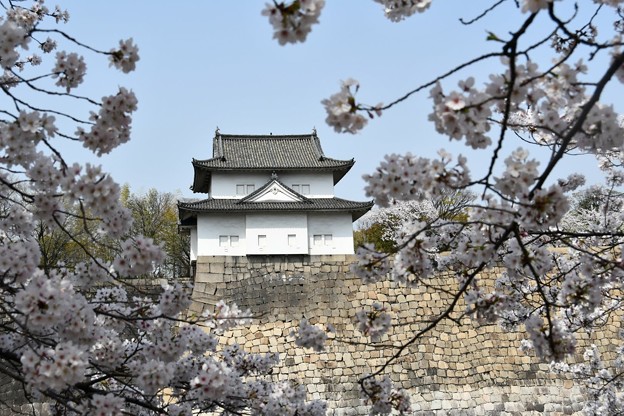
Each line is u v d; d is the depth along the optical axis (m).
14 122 5.03
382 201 4.89
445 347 24.08
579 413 22.78
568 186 6.46
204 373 5.94
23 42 5.09
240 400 7.22
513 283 7.93
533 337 5.64
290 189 33.91
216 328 6.90
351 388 23.45
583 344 23.23
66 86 5.74
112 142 5.41
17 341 6.23
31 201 5.16
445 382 23.48
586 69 4.49
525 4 3.62
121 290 6.78
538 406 22.95
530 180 4.56
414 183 4.77
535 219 4.57
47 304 4.39
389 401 6.56
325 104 4.32
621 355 11.84
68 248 21.47
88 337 5.31
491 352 23.95
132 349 6.97
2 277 5.00
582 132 4.29
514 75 3.89
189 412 6.99
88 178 4.81
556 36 5.66
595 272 6.00
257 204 33.19
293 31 3.79
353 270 5.71
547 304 4.95
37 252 5.10
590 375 11.70
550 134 5.18
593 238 8.45
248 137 39.19
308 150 38.50
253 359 8.55
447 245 5.98
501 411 22.94
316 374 23.77
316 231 33.69
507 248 6.40
